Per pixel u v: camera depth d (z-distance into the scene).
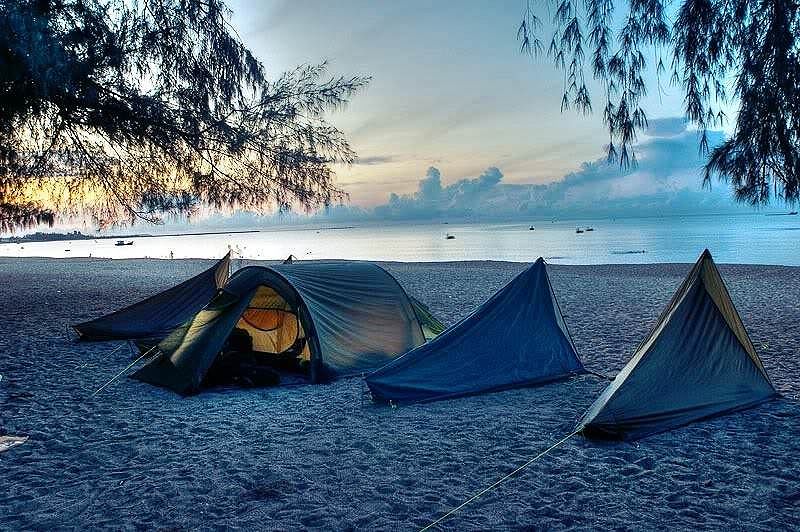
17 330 13.37
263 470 5.64
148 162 14.30
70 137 13.12
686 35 6.01
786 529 4.38
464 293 20.06
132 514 4.79
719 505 4.77
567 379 8.80
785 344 10.95
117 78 12.52
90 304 17.89
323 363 8.76
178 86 13.27
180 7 13.11
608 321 14.02
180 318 12.28
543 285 9.37
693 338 7.23
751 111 6.07
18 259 47.16
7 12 9.79
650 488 5.13
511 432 6.60
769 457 5.74
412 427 6.82
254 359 9.10
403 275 27.50
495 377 8.30
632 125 6.19
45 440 6.54
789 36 5.78
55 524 4.64
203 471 5.63
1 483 5.41
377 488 5.21
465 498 5.00
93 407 7.73
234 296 9.01
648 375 6.78
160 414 7.41
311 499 5.01
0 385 8.76
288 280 9.17
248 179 15.17
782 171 6.21
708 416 6.78
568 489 5.15
